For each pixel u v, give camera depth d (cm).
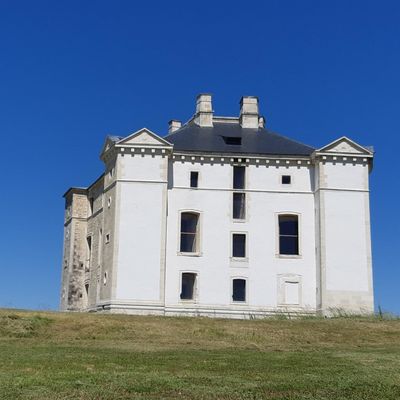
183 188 5438
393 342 3416
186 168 5481
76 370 2003
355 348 3078
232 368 2150
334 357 2569
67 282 6556
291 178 5556
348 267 5250
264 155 5538
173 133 5856
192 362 2288
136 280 5138
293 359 2473
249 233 5431
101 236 5762
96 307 5472
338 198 5375
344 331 3625
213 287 5291
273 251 5409
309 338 3409
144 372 1995
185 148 5516
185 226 5481
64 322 3475
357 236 5312
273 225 5459
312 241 5450
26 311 3722
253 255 5394
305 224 5475
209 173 5497
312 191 5531
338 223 5328
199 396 1634
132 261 5166
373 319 4244
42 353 2472
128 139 5334
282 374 2036
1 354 2403
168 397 1611
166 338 3238
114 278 5122
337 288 5203
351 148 5434
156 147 5347
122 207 5253
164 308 5138
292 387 1797
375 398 1694
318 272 5306
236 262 5362
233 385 1797
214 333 3391
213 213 5434
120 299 5088
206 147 5597
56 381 1766
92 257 6128
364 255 5281
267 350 2900
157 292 5134
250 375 1995
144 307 5091
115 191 5297
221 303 5269
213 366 2189
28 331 3266
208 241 5375
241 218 5497
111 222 5331
